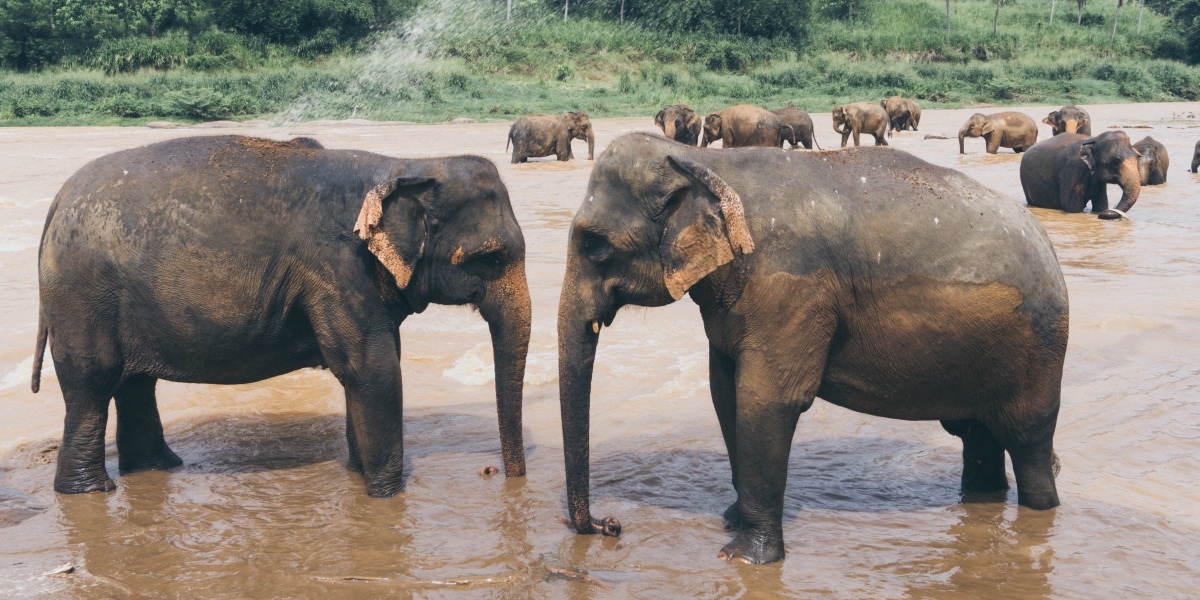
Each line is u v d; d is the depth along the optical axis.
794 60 54.78
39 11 41.31
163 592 3.91
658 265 4.04
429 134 29.36
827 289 4.06
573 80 45.78
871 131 28.94
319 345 5.00
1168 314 8.08
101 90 35.03
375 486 4.91
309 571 4.07
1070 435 5.53
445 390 6.69
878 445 5.58
